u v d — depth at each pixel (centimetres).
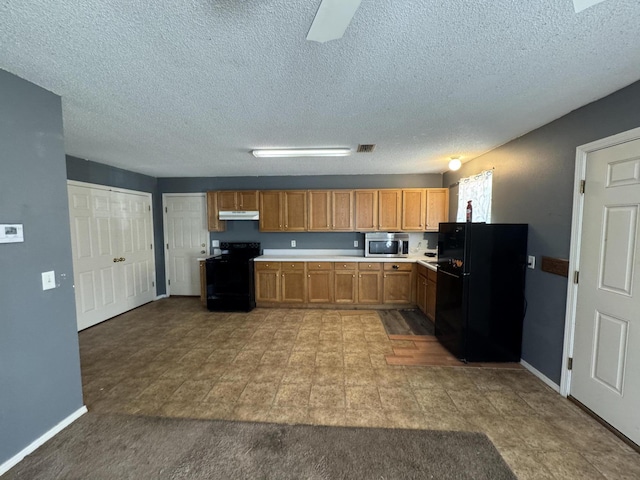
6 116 156
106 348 311
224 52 139
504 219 301
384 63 150
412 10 111
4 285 156
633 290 172
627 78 165
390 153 343
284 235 510
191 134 268
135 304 456
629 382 174
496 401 217
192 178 511
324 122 238
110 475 154
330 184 497
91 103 198
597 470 156
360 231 475
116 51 138
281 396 224
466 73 160
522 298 271
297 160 378
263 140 288
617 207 181
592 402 199
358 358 285
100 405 213
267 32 125
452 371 260
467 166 388
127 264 441
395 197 463
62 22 117
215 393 228
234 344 319
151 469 158
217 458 166
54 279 182
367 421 196
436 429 188
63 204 188
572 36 127
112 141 289
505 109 211
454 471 156
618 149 180
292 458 165
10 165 158
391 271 447
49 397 179
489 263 270
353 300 452
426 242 492
